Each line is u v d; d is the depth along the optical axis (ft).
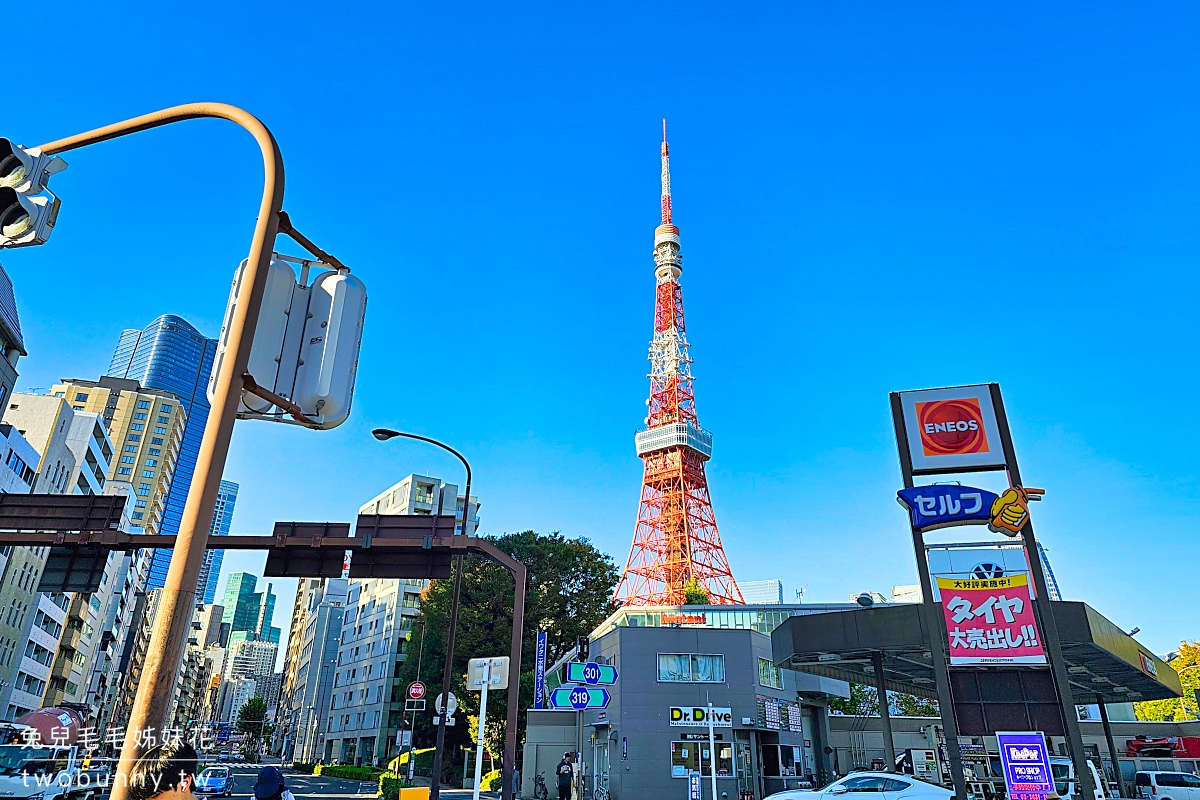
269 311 16.61
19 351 167.53
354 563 60.23
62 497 58.44
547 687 168.25
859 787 56.44
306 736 337.11
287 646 482.69
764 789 120.47
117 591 301.63
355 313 18.07
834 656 88.89
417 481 302.45
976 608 61.21
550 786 142.72
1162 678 104.58
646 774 115.14
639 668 121.90
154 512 439.22
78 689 269.64
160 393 465.88
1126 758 155.22
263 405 16.67
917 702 195.83
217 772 112.47
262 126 16.88
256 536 59.93
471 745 184.24
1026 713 58.08
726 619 189.78
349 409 17.40
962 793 56.39
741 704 120.06
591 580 194.70
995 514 62.95
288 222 17.12
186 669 469.98
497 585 181.47
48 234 18.06
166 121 17.79
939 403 68.23
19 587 188.96
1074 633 65.05
